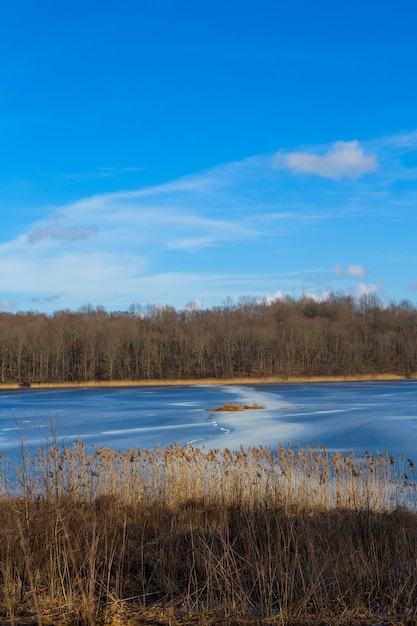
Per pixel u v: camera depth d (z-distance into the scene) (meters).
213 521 9.64
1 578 7.00
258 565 7.28
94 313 140.12
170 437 27.59
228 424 32.97
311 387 76.62
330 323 125.38
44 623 6.17
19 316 128.62
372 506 10.78
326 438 26.36
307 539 7.75
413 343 109.31
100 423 34.72
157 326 125.94
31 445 24.77
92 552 6.66
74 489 9.69
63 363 97.44
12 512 7.96
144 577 7.49
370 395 58.44
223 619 6.33
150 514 10.65
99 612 6.47
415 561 7.14
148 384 93.50
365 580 7.00
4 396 66.00
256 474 12.21
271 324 126.31
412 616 6.33
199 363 105.00
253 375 102.19
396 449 22.70
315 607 6.58
